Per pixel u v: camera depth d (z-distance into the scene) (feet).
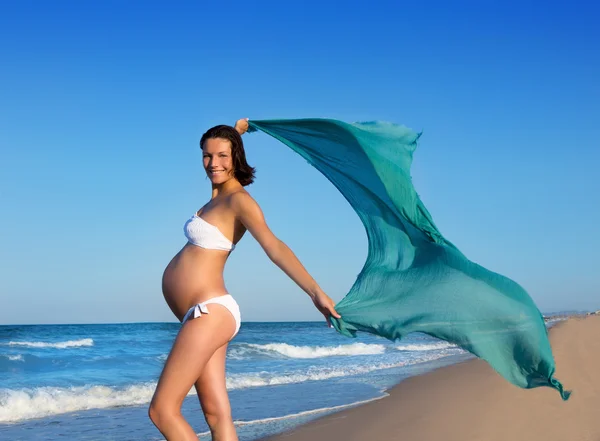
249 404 30.42
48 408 30.60
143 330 151.33
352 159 12.48
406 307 11.73
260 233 10.73
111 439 23.76
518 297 11.49
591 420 21.71
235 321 10.98
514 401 26.07
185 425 10.38
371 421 24.52
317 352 70.28
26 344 78.28
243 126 12.99
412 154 12.00
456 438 20.72
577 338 44.01
